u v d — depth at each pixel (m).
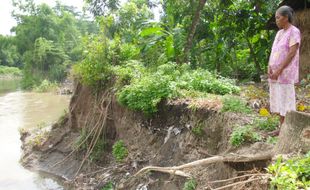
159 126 8.47
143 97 8.61
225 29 13.61
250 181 4.37
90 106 10.95
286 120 4.74
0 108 23.08
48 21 45.00
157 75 8.73
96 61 10.62
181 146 7.60
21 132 14.16
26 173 10.84
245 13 13.29
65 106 23.36
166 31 12.41
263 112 6.51
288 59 5.30
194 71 9.91
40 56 39.22
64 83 36.72
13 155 12.61
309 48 10.42
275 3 12.50
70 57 41.09
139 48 12.03
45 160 11.44
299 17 10.62
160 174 7.68
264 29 12.92
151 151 8.38
